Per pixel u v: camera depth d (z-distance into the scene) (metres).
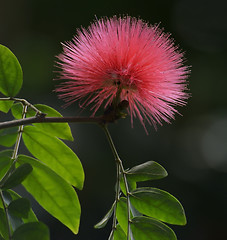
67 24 11.84
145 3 12.04
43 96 11.12
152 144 10.96
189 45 12.54
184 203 10.95
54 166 3.54
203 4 12.94
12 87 3.50
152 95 3.49
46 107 3.57
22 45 11.65
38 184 3.38
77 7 11.78
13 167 3.27
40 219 9.14
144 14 12.11
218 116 11.98
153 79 3.43
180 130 11.57
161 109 3.53
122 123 10.71
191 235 10.63
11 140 3.53
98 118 3.23
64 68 3.40
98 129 10.45
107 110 3.24
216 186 11.27
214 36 12.75
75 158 3.51
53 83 11.21
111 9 11.84
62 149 3.52
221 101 12.05
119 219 3.46
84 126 10.32
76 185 3.50
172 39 3.51
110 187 10.27
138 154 10.73
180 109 11.74
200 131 11.81
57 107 10.71
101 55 3.36
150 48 3.40
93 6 11.75
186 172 11.27
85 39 3.43
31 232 2.64
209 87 12.13
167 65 3.45
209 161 11.59
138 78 3.41
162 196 3.36
